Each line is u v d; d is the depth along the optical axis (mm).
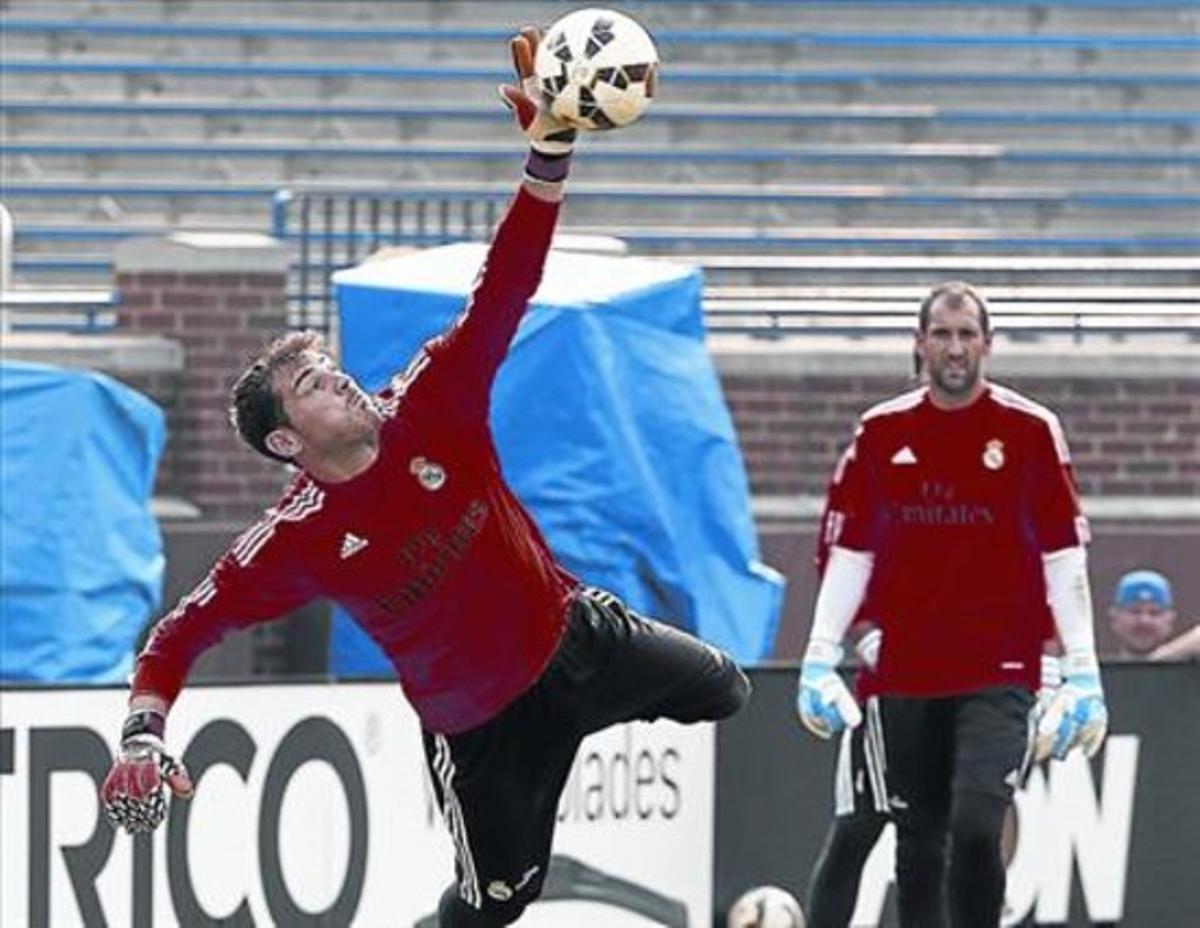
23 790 26375
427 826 28391
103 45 59188
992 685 24984
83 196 56438
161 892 26969
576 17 16000
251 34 59375
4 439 31797
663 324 32500
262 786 27500
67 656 31578
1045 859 29922
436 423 16641
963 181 58656
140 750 16938
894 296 41875
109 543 32219
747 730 29609
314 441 16391
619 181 57750
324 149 57438
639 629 17484
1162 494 44094
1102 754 30141
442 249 32969
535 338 30953
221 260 40031
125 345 39500
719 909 29531
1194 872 30375
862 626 29109
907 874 25844
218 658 35500
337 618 32188
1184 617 43312
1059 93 60406
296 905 27672
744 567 32438
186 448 39812
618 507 30953
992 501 24844
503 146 58594
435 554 16781
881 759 25578
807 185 58312
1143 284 48656
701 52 60219
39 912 26422
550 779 17844
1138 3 61531
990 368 43844
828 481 42875
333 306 40344
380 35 59562
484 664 17141
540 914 28516
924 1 61188
